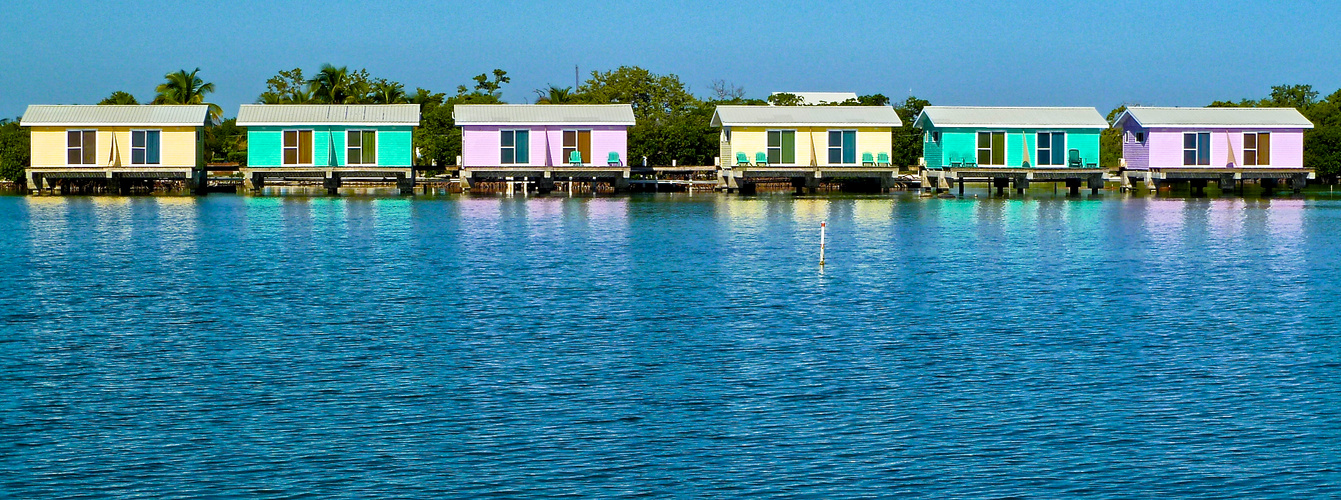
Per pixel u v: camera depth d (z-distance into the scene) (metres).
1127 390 21.39
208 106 87.50
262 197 83.00
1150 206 74.00
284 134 83.50
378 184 103.19
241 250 45.09
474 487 16.77
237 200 79.19
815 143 85.31
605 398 20.97
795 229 55.06
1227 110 88.00
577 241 48.81
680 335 26.72
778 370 23.06
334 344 25.72
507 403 20.66
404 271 38.34
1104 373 22.70
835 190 93.19
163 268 39.16
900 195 86.00
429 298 32.38
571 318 29.05
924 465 17.55
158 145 83.62
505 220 60.62
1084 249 45.88
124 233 52.75
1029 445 18.36
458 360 24.00
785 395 21.17
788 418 19.75
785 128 85.19
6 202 76.56
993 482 16.89
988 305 31.14
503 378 22.42
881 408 20.31
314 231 53.81
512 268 39.16
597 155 85.00
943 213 66.75
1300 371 22.80
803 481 16.97
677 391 21.44
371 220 60.72
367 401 20.75
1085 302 31.69
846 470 17.36
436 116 117.19
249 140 83.31
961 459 17.77
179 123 83.38
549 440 18.62
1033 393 21.25
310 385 21.89
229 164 105.69
